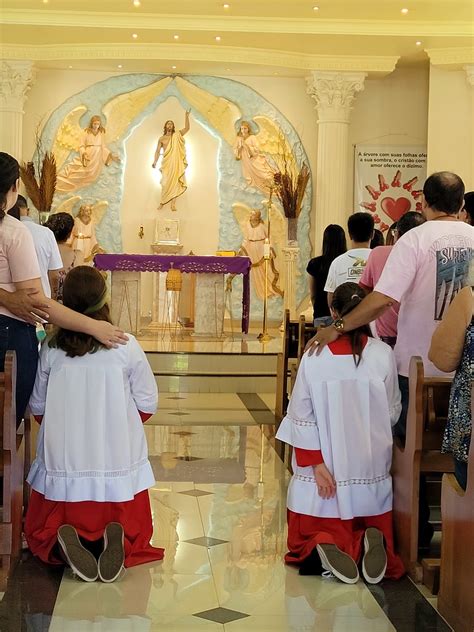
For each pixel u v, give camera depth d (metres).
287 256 16.08
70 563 4.62
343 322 4.84
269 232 16.14
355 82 15.98
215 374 11.62
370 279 5.88
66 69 16.25
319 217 16.33
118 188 16.45
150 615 4.23
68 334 4.84
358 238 7.41
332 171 16.17
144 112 16.50
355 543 4.86
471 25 14.45
